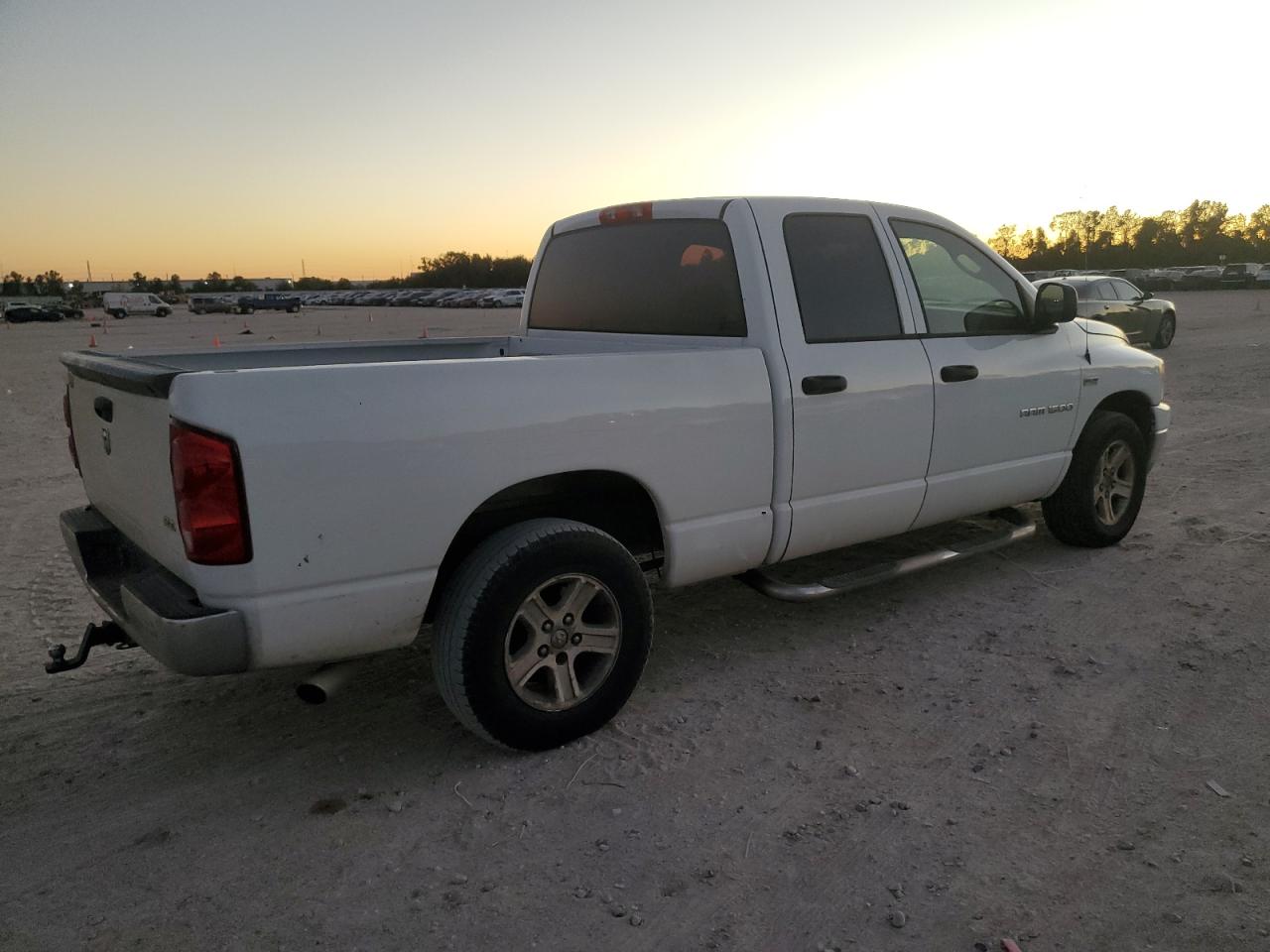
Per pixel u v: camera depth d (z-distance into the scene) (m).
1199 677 3.87
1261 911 2.47
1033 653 4.18
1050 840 2.81
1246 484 7.19
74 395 3.74
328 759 3.39
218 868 2.75
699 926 2.47
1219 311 34.56
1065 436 5.19
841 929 2.45
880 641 4.36
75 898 2.62
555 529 3.24
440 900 2.58
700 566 3.80
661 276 4.31
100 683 4.05
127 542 3.41
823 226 4.21
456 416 3.02
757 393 3.80
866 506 4.28
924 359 4.40
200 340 34.16
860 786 3.13
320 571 2.84
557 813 3.00
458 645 3.09
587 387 3.32
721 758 3.33
